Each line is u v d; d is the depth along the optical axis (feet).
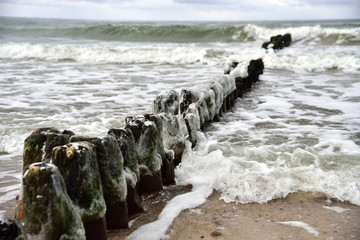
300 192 13.53
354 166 16.48
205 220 11.56
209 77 44.06
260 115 27.04
